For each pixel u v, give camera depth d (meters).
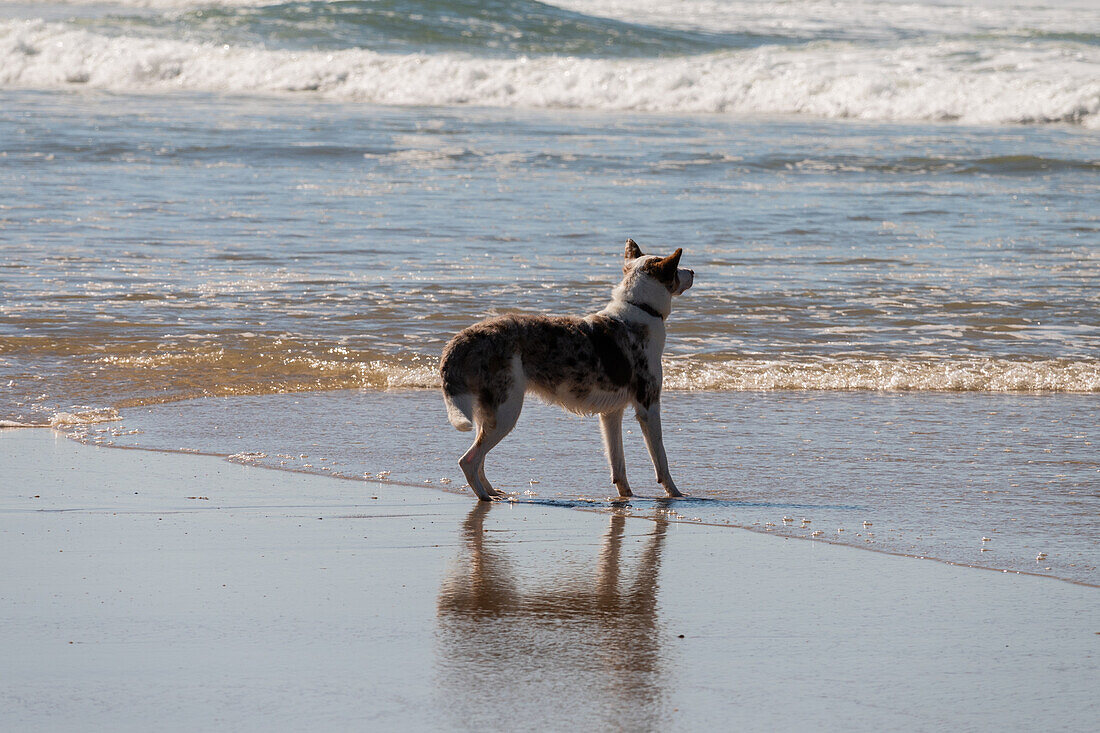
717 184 42.81
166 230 32.94
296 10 87.88
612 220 35.41
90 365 19.86
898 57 71.94
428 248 30.98
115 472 13.90
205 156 47.59
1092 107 60.31
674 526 12.16
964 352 21.72
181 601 9.50
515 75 69.06
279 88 72.12
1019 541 11.52
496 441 13.16
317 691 7.76
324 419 16.94
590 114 64.12
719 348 21.89
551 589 10.02
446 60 71.75
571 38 85.12
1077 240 33.34
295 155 48.16
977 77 64.38
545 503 13.12
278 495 13.09
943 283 27.72
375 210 36.56
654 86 67.12
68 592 9.66
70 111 60.69
